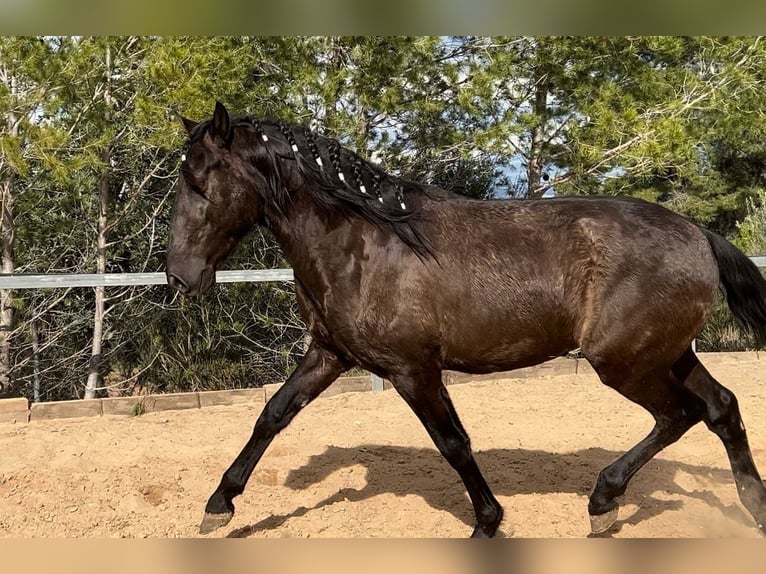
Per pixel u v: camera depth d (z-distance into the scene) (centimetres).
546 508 388
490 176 1159
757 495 333
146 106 727
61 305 980
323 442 534
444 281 314
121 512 387
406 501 405
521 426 580
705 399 342
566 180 945
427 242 316
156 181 1010
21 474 430
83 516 378
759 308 331
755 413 600
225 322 944
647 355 314
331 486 436
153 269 1005
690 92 910
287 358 954
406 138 943
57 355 973
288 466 474
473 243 319
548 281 315
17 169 699
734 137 1002
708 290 319
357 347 321
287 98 842
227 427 589
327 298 320
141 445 521
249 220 327
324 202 319
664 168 919
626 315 310
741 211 1650
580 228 319
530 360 329
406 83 861
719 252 331
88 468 464
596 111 858
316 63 847
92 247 987
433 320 314
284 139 328
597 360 318
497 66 833
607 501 333
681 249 316
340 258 318
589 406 649
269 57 844
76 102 769
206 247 318
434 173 998
